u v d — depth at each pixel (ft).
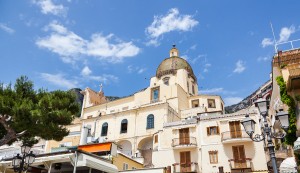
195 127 112.27
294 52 68.54
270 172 95.50
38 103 64.13
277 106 68.44
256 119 104.01
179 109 159.33
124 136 144.15
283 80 55.42
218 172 99.25
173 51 219.41
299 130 50.67
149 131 138.62
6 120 60.85
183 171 103.40
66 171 68.03
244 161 97.86
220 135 106.32
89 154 62.13
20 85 65.87
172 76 188.96
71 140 150.10
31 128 60.54
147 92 170.30
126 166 95.81
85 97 206.59
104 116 157.48
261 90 160.97
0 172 65.92
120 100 178.50
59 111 63.36
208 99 176.96
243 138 100.83
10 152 124.06
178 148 109.29
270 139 36.70
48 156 59.41
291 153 88.69
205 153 104.83
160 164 109.91
